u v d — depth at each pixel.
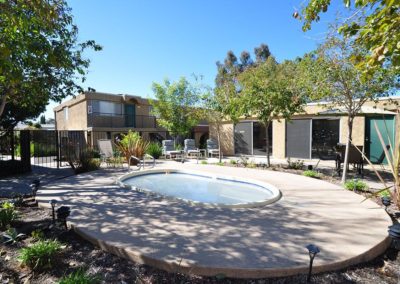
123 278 2.86
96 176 9.05
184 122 19.19
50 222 4.48
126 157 12.38
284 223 4.36
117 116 22.06
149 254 3.20
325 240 3.65
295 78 10.68
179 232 3.94
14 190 7.25
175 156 16.22
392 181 8.38
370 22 2.78
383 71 5.67
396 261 3.32
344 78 7.14
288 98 10.16
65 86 8.63
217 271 2.88
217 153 17.09
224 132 18.67
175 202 5.69
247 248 3.39
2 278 2.85
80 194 6.40
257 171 10.20
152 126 24.28
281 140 15.82
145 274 2.95
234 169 10.80
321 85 7.58
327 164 12.77
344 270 3.02
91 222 4.36
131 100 22.75
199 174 10.20
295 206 5.38
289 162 11.49
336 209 5.15
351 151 9.09
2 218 4.29
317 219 4.56
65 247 3.49
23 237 3.83
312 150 14.74
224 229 4.07
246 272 2.85
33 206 5.63
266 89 10.29
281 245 3.48
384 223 4.34
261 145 17.16
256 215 4.79
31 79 7.25
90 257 3.33
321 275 2.90
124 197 6.11
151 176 10.50
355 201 5.76
